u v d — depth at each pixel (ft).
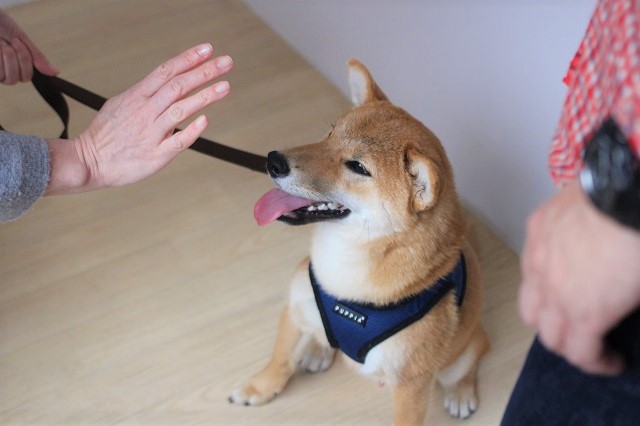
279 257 7.54
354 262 5.19
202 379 6.59
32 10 10.39
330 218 5.19
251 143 8.66
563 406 3.13
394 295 5.17
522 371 3.48
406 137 5.11
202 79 4.42
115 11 10.42
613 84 2.34
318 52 9.39
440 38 7.18
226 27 10.19
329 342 5.68
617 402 2.87
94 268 7.42
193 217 7.90
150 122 4.53
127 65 9.59
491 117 7.04
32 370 6.60
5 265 7.43
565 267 2.26
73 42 9.90
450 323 5.41
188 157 8.53
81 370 6.62
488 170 7.47
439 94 7.67
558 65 5.88
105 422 6.29
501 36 6.37
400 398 5.61
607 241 2.12
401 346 5.27
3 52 5.80
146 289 7.25
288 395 6.52
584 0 5.34
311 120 8.91
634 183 2.03
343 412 6.41
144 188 8.18
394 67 8.18
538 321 2.44
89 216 7.90
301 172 5.06
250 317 7.05
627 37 2.29
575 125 2.81
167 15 10.37
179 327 6.96
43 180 4.53
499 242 7.74
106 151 4.76
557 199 2.39
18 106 8.98
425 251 5.08
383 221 4.99
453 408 6.39
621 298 2.19
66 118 6.09
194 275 7.38
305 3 9.08
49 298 7.16
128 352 6.76
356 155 5.06
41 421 6.27
